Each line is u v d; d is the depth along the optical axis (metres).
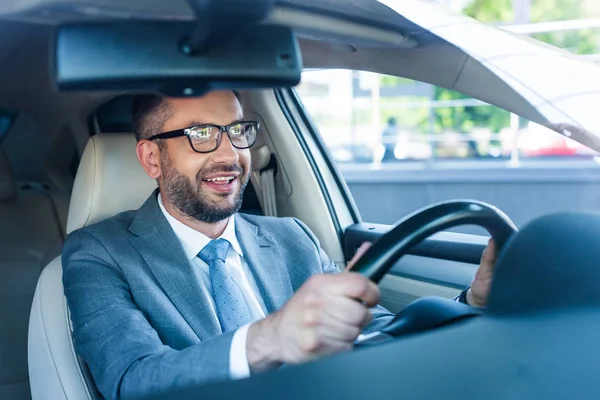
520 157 4.38
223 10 0.62
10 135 3.03
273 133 2.30
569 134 1.38
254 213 2.46
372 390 0.62
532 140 4.15
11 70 2.30
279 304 1.65
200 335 1.46
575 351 0.67
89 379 1.44
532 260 0.78
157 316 1.45
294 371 0.66
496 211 0.96
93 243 1.53
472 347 0.69
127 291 1.47
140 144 1.63
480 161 4.84
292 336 0.86
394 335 0.85
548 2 5.84
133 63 0.65
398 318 0.91
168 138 1.54
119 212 1.70
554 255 0.77
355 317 0.83
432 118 5.29
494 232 0.96
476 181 4.30
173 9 0.78
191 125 1.53
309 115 2.40
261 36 0.71
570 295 0.75
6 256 2.47
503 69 1.45
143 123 1.59
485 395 0.61
